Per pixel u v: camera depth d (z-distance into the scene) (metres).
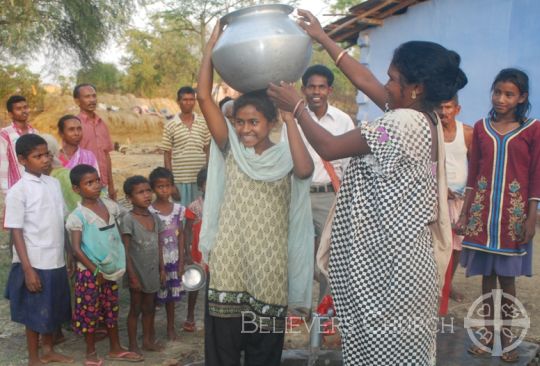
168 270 4.34
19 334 4.48
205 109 2.91
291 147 2.84
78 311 3.87
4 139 5.05
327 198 4.45
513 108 3.76
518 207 3.77
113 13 13.01
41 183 3.88
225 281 2.94
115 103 27.50
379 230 2.43
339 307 2.60
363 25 11.97
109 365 3.95
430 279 2.47
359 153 2.45
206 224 3.02
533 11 8.47
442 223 2.53
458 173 4.81
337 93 31.39
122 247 3.97
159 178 4.38
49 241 3.84
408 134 2.38
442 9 10.07
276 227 2.94
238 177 2.94
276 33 2.54
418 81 2.43
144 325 4.21
